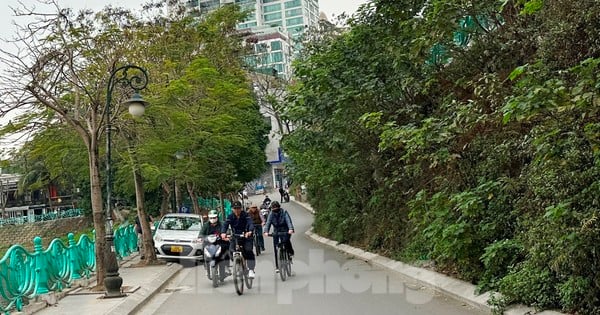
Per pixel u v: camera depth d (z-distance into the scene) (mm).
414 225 16219
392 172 18000
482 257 10461
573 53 9031
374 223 21359
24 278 11938
